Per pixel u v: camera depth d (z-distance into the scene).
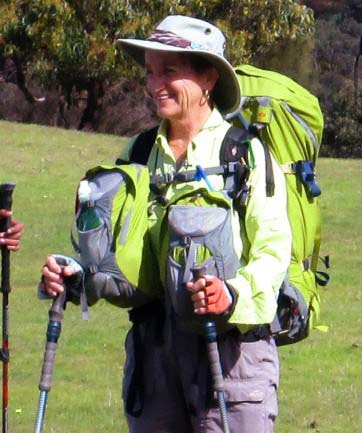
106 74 30.20
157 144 4.71
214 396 4.48
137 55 5.01
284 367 9.76
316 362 9.93
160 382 4.67
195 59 4.66
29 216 17.98
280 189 4.59
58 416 8.33
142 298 4.65
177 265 4.39
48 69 30.28
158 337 4.65
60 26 29.09
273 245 4.48
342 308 12.30
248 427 4.51
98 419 8.26
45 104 34.88
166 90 4.66
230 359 4.52
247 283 4.36
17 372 9.68
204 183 4.57
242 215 4.54
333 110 40.53
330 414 8.31
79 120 34.84
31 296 13.22
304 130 4.86
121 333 11.21
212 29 4.68
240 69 5.10
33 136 23.41
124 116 33.66
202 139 4.67
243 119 4.86
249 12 30.80
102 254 4.54
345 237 16.91
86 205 4.57
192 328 4.43
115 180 4.59
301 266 4.81
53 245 16.31
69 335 11.05
